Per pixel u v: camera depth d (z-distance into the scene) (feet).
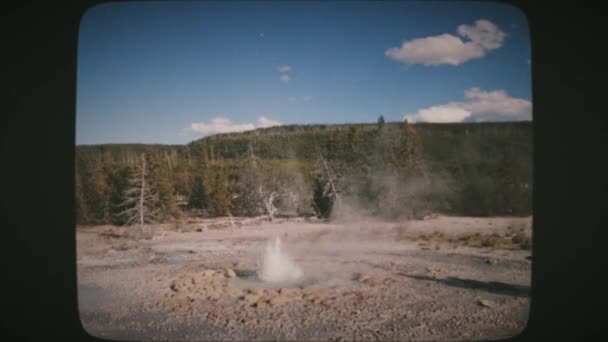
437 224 57.77
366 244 44.34
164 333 20.15
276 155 113.70
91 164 70.08
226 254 39.06
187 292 26.32
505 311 22.82
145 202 64.54
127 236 50.93
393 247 42.04
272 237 49.75
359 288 27.20
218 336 19.71
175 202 69.10
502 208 69.26
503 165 80.02
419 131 97.14
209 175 78.69
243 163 94.48
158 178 68.33
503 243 43.65
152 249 42.22
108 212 64.95
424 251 39.73
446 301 24.47
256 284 28.45
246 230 55.67
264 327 20.74
